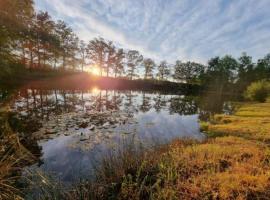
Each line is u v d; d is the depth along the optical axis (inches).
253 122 381.7
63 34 1487.5
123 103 735.7
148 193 120.7
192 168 150.0
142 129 364.8
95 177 156.9
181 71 2583.7
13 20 338.6
